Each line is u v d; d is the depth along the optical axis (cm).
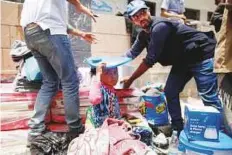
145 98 262
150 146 203
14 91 235
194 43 221
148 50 220
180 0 386
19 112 231
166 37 217
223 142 174
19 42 247
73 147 176
